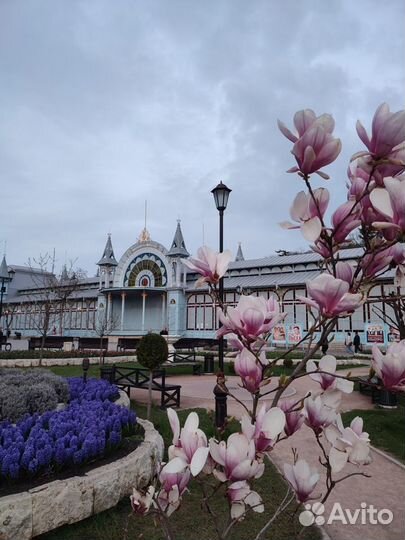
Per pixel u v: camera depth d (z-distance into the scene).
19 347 32.66
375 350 1.30
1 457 3.98
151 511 1.50
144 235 43.22
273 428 1.25
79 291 47.38
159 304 40.22
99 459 4.59
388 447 7.00
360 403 10.95
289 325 26.05
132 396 11.67
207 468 1.33
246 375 1.44
